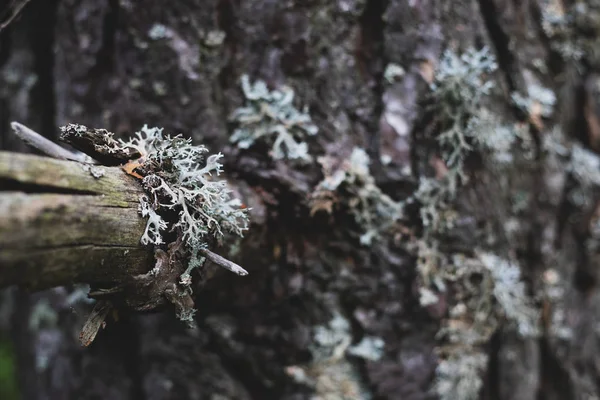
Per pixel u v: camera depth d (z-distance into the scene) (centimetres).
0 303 60
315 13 34
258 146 34
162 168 28
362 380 37
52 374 42
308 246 35
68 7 36
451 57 35
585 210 41
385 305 36
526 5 38
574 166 41
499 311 37
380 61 35
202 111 34
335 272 36
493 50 37
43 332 43
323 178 34
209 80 34
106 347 39
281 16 34
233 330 37
